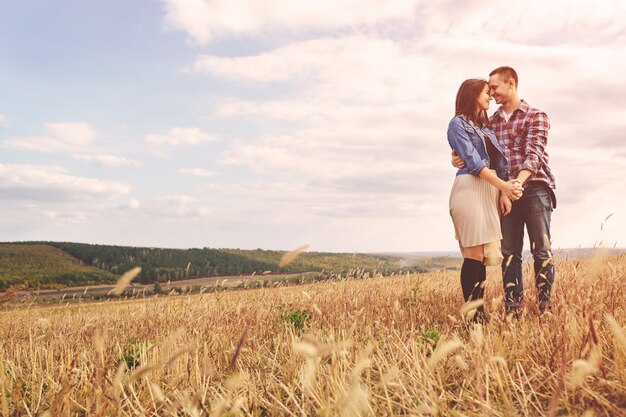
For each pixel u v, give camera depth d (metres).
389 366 3.20
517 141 5.68
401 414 2.62
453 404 2.76
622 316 3.46
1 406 3.13
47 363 4.22
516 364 2.94
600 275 3.83
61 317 8.30
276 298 6.95
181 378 3.44
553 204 5.55
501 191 5.08
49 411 2.78
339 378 2.72
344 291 7.12
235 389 2.98
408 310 5.60
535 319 4.18
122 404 3.07
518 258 5.51
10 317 7.99
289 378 3.34
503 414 2.41
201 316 6.39
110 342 5.23
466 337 4.04
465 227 4.94
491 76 5.81
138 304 8.20
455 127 5.13
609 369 2.68
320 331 4.46
